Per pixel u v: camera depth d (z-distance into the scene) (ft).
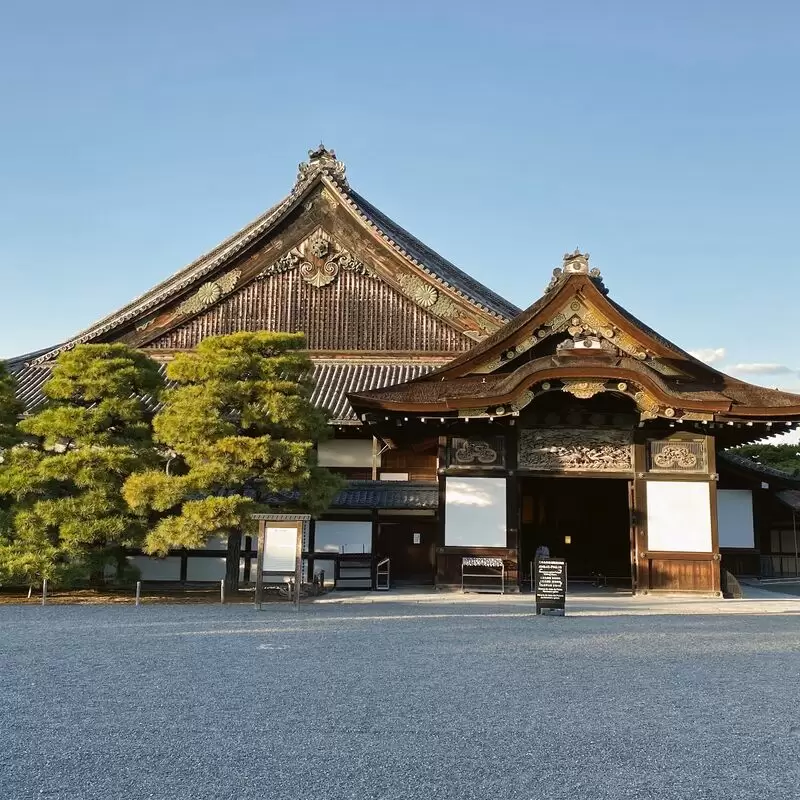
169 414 67.46
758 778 22.66
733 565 106.32
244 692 32.35
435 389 83.20
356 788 21.42
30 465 69.05
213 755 24.09
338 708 29.76
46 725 27.30
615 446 81.66
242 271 122.93
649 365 83.20
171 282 130.31
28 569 65.41
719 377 83.76
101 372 70.49
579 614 61.72
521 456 81.87
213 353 70.08
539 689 33.47
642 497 80.18
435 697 31.71
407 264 120.57
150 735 26.16
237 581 74.28
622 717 29.04
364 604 67.72
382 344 119.24
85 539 66.23
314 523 87.81
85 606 64.59
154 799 20.57
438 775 22.48
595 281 83.10
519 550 80.18
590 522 110.63
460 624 54.19
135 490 64.64
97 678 35.01
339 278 122.11
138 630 50.06
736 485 107.45
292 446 66.59
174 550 85.05
